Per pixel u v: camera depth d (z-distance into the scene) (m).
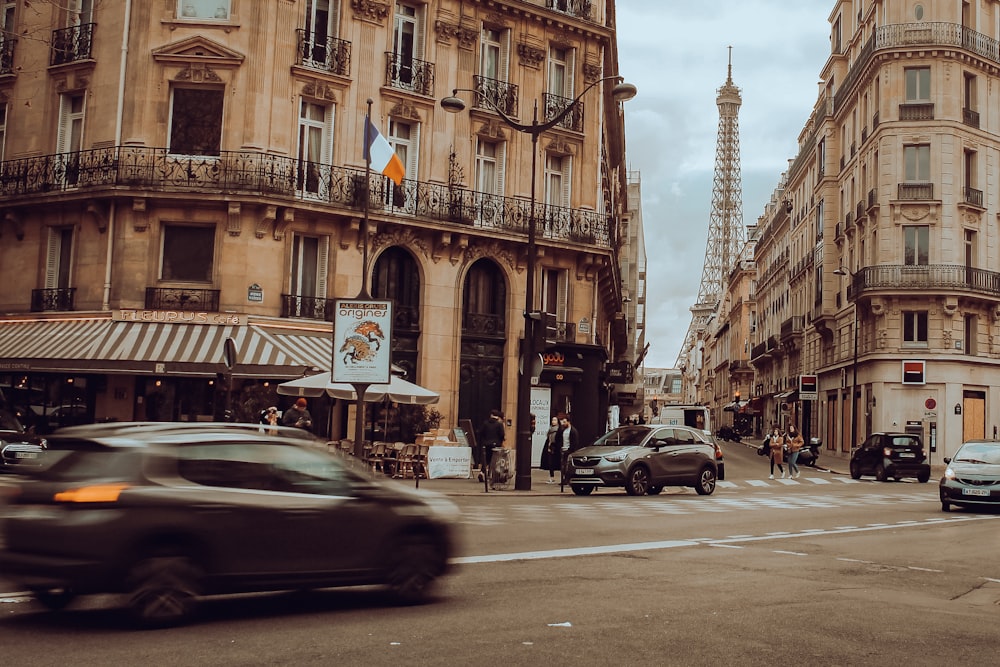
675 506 20.98
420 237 31.86
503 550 12.67
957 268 47.56
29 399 28.42
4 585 9.45
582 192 36.34
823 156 61.44
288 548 8.25
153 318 27.70
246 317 28.09
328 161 30.56
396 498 9.02
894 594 10.16
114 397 27.73
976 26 50.06
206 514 7.84
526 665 6.62
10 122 30.94
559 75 36.56
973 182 49.50
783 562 12.32
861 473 37.69
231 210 28.20
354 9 31.17
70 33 29.88
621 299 54.25
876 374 48.59
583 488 24.47
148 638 7.25
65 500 7.50
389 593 8.91
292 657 6.69
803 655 7.20
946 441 46.84
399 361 31.50
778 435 37.66
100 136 29.00
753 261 111.69
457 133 33.12
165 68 28.95
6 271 30.33
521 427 24.81
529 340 24.97
